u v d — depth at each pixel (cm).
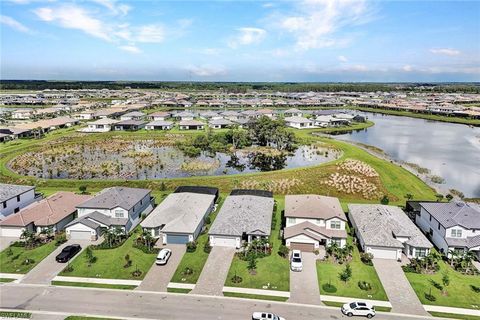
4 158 11488
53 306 4159
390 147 13900
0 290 4469
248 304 4250
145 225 5850
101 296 4369
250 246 5434
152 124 17138
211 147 12562
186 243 5684
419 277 4856
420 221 6456
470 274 4950
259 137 13988
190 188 7419
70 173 9925
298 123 18025
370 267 5091
